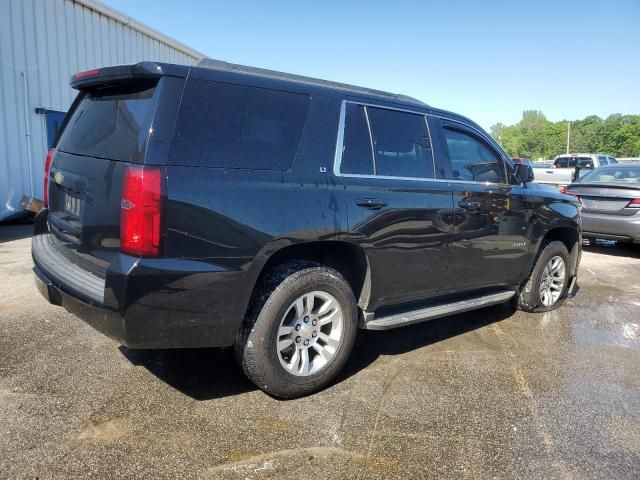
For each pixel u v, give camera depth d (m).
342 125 3.47
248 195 2.90
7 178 9.58
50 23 10.26
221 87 2.96
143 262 2.61
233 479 2.47
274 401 3.23
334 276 3.32
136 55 13.20
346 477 2.53
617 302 6.00
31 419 2.88
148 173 2.61
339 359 3.41
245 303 2.94
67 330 4.20
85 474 2.45
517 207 4.71
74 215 3.24
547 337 4.70
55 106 10.50
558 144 143.75
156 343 2.75
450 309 4.17
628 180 9.61
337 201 3.28
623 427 3.11
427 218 3.84
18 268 6.20
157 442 2.73
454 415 3.17
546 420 3.16
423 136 4.03
